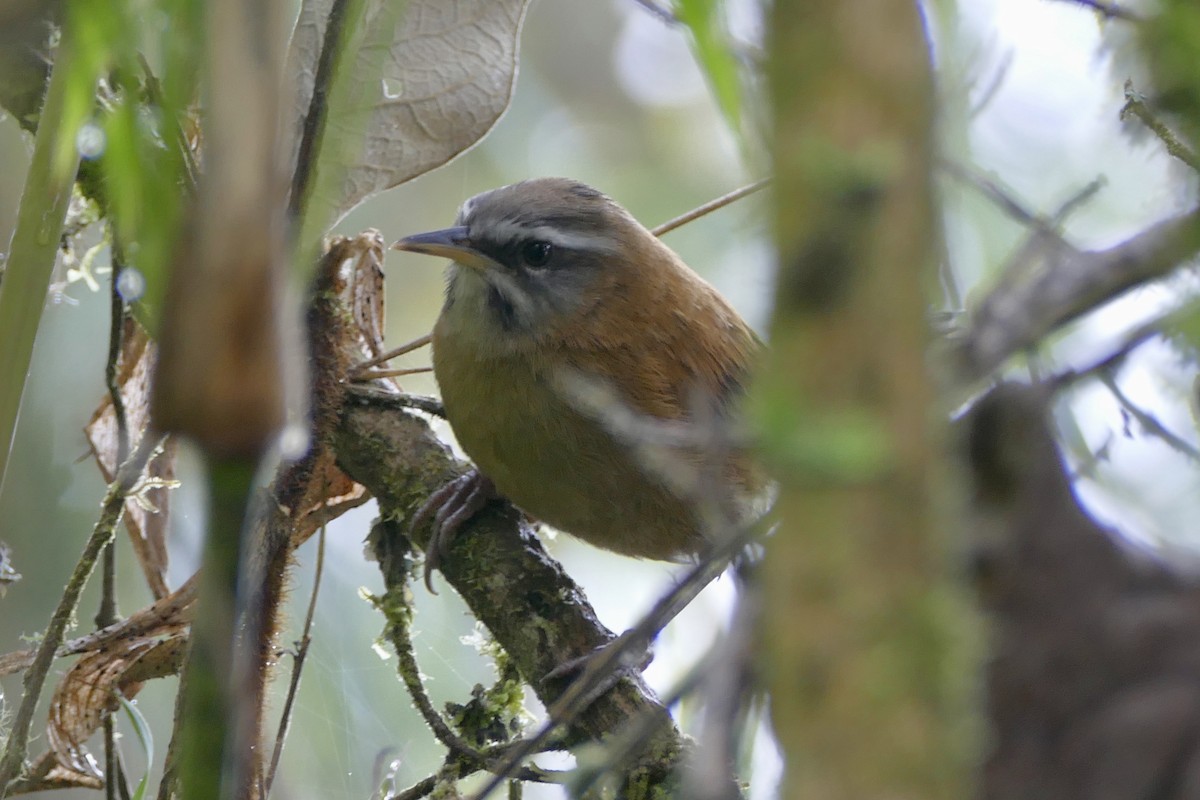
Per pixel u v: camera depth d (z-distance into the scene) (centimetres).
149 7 365
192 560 997
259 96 260
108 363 767
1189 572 375
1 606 1112
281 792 1041
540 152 1582
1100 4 462
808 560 232
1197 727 346
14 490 1141
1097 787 348
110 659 766
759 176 259
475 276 984
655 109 1639
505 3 865
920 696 230
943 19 335
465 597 894
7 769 677
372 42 574
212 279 257
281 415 268
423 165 857
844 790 228
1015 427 369
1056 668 359
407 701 1127
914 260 230
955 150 347
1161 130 482
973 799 330
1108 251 305
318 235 399
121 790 770
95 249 856
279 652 766
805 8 231
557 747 775
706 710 282
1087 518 374
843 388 228
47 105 548
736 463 673
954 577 252
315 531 876
